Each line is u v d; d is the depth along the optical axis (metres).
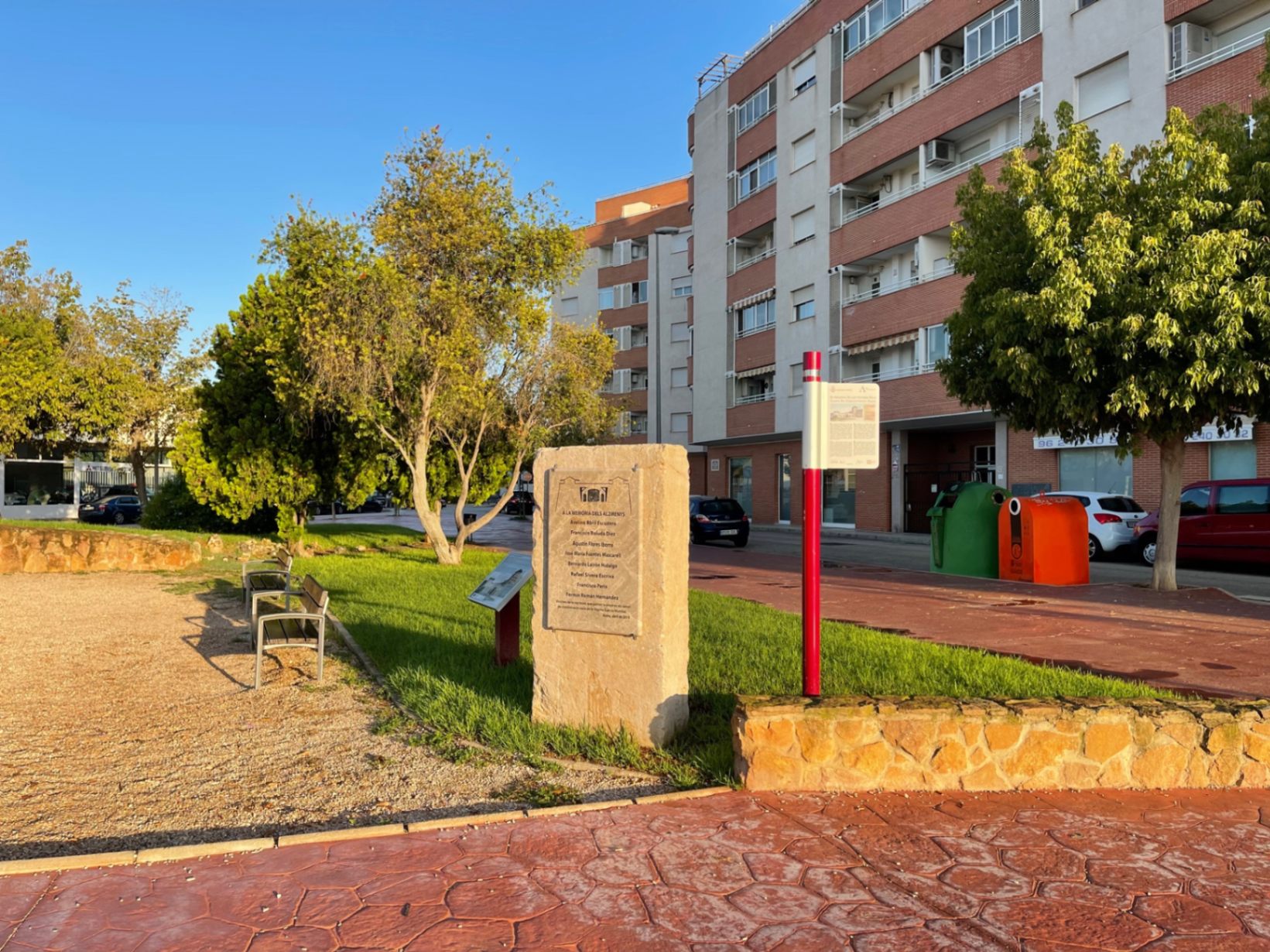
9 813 4.21
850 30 30.22
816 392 5.05
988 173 24.42
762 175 35.34
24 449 38.78
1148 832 3.88
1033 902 3.25
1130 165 12.11
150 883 3.40
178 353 37.53
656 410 35.41
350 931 3.05
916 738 4.38
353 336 14.56
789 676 6.69
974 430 28.83
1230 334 10.27
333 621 9.59
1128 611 10.48
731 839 3.80
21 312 34.34
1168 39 19.73
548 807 4.18
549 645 5.26
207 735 5.48
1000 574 14.27
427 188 14.90
